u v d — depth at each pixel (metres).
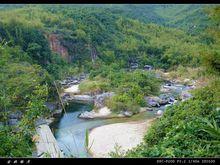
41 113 5.65
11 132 5.34
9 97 5.74
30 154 4.99
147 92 19.14
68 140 13.33
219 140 5.02
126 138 15.20
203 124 5.72
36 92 5.75
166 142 5.48
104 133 16.39
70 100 18.64
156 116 17.89
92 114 19.05
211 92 9.00
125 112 19.58
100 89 20.03
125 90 19.97
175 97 16.25
